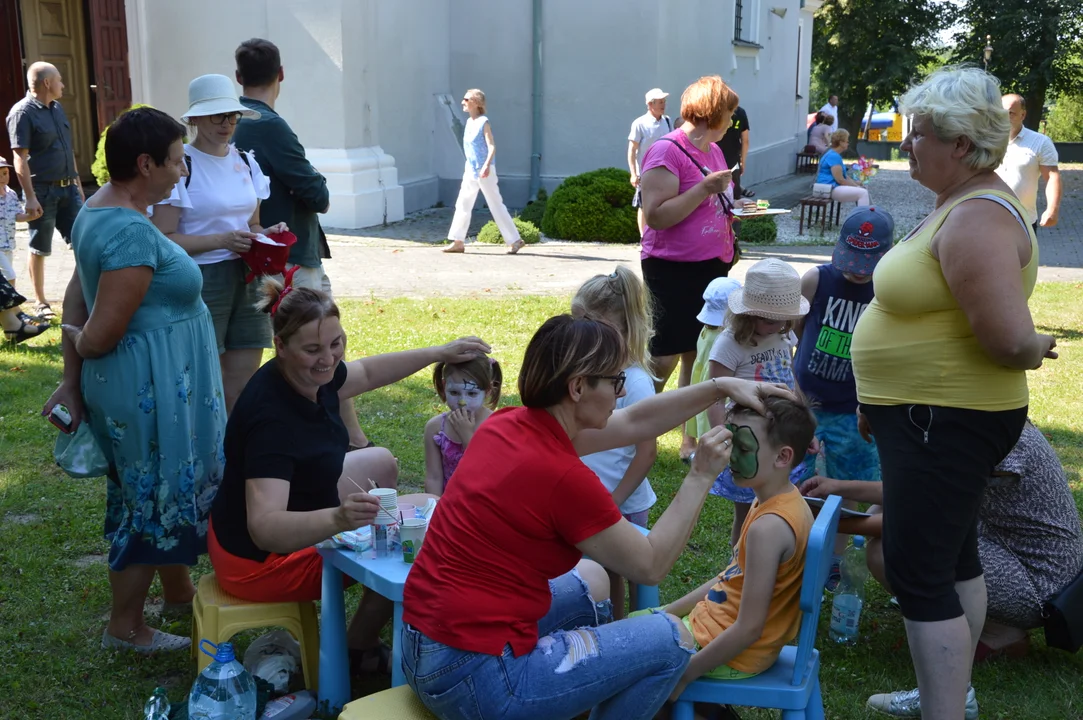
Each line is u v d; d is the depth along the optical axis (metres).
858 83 37.16
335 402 3.19
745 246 13.36
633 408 3.04
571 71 15.62
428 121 16.14
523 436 2.45
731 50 19.30
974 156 2.68
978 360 2.71
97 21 14.70
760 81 21.83
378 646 3.44
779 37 23.09
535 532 2.40
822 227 14.89
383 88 14.66
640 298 3.52
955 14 36.47
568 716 2.47
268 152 5.01
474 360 3.51
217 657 2.88
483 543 2.42
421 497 3.37
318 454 3.02
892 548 2.79
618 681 2.49
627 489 3.37
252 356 4.70
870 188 22.16
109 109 15.05
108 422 3.27
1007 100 7.47
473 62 16.22
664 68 15.66
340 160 13.60
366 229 13.84
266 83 5.07
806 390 4.01
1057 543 3.44
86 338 3.18
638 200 6.02
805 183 22.39
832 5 36.25
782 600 2.72
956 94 2.66
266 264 4.30
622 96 15.52
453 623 2.40
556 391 2.42
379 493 2.96
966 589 2.93
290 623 3.14
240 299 4.56
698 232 5.21
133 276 3.13
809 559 2.55
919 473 2.74
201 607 3.13
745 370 3.96
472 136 11.89
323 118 13.54
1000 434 2.75
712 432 2.63
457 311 8.94
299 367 2.95
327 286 5.57
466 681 2.39
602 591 3.05
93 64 15.50
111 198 3.25
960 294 2.62
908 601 2.76
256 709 2.96
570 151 15.88
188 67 13.85
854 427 3.99
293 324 2.90
